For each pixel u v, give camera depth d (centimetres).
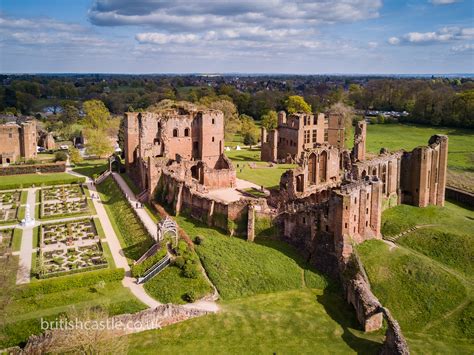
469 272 7525
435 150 9562
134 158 13000
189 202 9362
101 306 6397
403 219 8894
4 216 10281
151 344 5906
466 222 8906
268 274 7362
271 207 9344
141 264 7412
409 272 7156
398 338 5466
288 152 15538
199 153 13125
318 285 7288
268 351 5788
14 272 6831
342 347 5894
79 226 9650
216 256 7638
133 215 9712
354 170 8750
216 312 6481
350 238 7356
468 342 6141
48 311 6384
